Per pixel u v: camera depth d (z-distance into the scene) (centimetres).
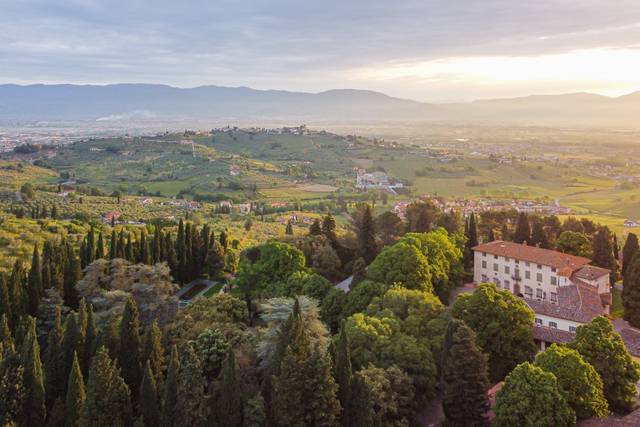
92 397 5478
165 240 13400
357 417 5644
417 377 6419
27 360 6022
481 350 6812
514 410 5403
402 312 7612
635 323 8944
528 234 12719
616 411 5972
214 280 13862
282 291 9638
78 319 7038
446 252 10869
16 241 14225
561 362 5744
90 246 12075
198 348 6694
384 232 13262
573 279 9831
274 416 5628
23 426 5844
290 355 5641
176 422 5519
